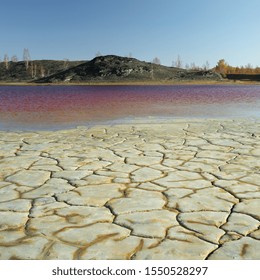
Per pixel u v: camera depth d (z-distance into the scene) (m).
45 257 2.13
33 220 2.62
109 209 2.80
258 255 2.12
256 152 4.68
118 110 11.22
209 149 4.91
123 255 2.14
